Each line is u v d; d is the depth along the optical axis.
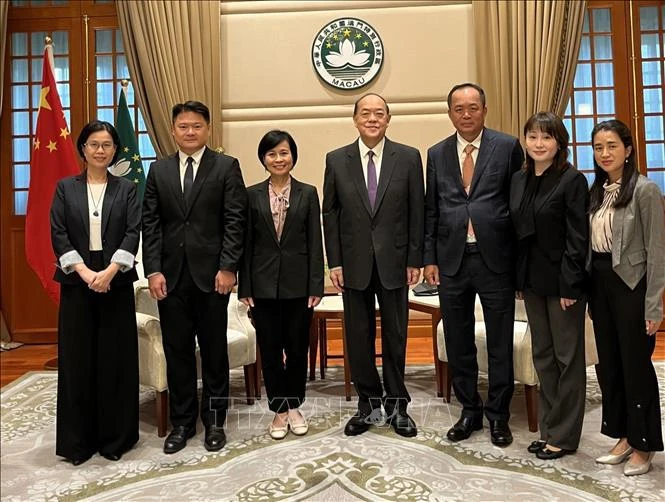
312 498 1.96
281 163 2.46
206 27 4.66
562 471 2.12
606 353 2.12
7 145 5.02
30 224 3.89
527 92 4.49
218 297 2.42
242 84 4.78
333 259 2.52
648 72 4.79
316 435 2.56
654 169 4.79
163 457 2.36
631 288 2.01
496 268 2.35
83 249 2.31
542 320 2.27
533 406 2.54
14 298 5.00
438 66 4.70
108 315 2.36
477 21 4.57
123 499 2.00
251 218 2.47
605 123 2.09
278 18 4.76
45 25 5.01
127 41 4.67
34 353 4.65
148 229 2.43
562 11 4.45
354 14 4.74
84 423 2.35
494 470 2.15
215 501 1.96
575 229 2.13
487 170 2.38
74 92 4.99
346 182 2.48
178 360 2.45
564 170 2.19
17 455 2.45
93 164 2.38
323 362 3.66
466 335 2.48
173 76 4.63
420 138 4.71
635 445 2.05
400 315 2.48
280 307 2.53
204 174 2.41
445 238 2.44
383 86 4.72
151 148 4.99
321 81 4.75
